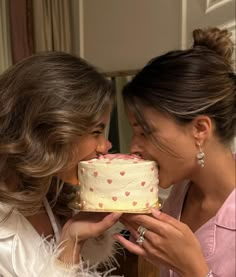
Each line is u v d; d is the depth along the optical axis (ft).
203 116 2.69
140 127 2.82
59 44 8.18
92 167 2.77
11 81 2.95
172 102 2.66
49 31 8.14
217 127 2.77
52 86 2.84
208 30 3.07
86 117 2.87
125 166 2.72
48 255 2.88
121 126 6.86
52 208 3.54
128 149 6.81
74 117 2.82
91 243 3.56
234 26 5.75
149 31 6.93
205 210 3.10
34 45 8.31
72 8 8.24
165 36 6.71
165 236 2.69
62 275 2.80
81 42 8.09
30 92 2.85
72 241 2.92
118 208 2.77
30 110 2.84
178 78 2.69
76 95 2.86
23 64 2.98
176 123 2.70
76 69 2.96
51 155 2.87
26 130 2.86
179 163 2.83
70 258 2.92
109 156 3.08
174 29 6.55
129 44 7.29
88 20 7.92
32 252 2.90
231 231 2.87
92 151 3.07
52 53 3.04
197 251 2.72
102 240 3.60
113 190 2.75
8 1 8.38
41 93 2.82
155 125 2.74
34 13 8.18
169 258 2.75
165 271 3.54
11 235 2.93
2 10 8.40
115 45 7.52
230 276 2.83
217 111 2.73
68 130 2.80
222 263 2.87
